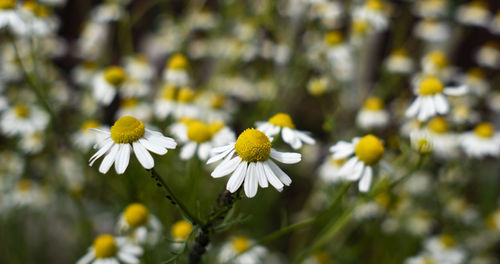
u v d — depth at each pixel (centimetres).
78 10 58
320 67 42
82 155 35
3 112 41
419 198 40
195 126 27
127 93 38
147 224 27
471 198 52
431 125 34
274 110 43
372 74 52
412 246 39
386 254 40
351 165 25
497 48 51
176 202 21
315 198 44
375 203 34
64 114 48
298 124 56
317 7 42
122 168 21
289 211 50
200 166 27
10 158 40
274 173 21
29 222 45
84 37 47
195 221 21
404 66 44
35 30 32
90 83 42
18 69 42
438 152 34
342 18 50
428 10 48
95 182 37
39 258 42
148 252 27
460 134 35
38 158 40
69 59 59
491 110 53
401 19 50
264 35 49
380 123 38
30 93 43
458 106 36
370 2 41
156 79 54
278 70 47
